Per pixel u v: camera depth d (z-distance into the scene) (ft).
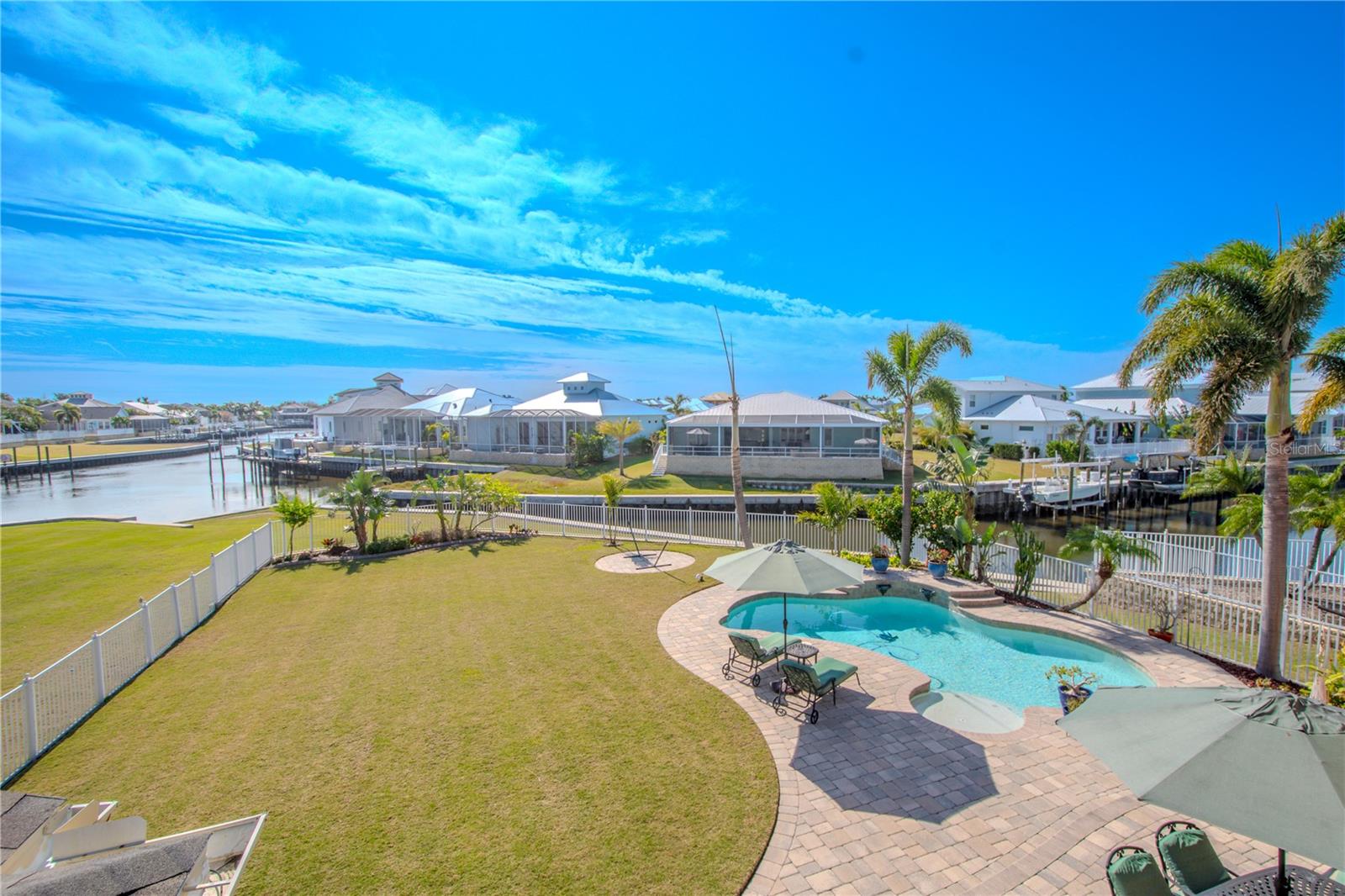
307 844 22.77
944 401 62.90
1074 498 128.98
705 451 150.30
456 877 21.06
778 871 21.34
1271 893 17.92
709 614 50.06
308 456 228.02
